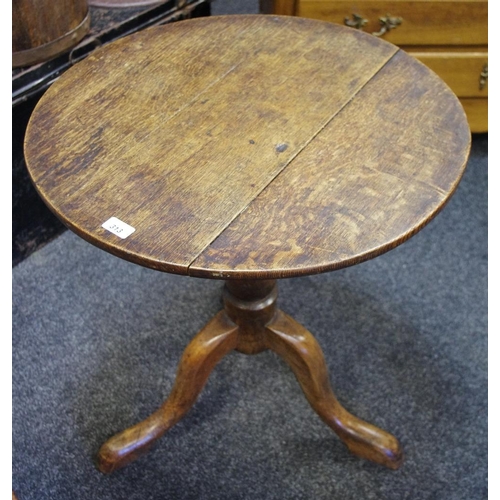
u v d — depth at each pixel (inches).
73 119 34.0
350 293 54.8
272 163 31.1
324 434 45.1
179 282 55.8
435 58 61.2
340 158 31.3
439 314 53.1
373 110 34.3
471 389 47.7
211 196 29.4
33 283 55.7
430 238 60.0
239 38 40.4
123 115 34.3
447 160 31.1
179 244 27.1
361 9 57.2
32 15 48.0
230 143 32.3
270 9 59.2
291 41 40.1
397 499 41.4
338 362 49.6
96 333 51.6
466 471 42.8
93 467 43.2
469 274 56.4
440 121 33.5
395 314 53.1
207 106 34.8
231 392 47.6
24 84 50.5
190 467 43.2
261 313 39.8
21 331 51.7
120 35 56.3
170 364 49.5
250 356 50.1
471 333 51.6
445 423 45.6
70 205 28.9
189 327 52.1
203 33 40.9
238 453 43.9
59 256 58.3
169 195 29.5
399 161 31.1
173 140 32.6
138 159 31.4
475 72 62.1
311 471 42.9
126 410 46.5
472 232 60.6
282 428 45.4
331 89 35.9
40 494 41.7
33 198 56.3
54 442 44.6
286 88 36.1
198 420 45.8
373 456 42.3
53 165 31.1
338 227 27.9
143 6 58.0
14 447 44.2
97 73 37.4
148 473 42.9
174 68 37.8
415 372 48.9
